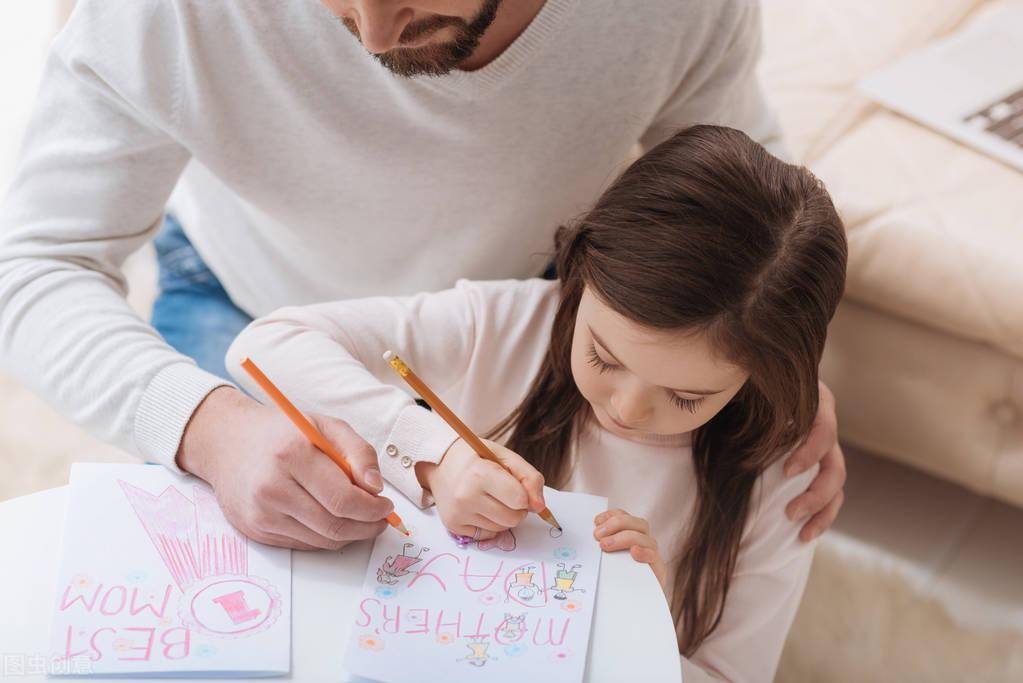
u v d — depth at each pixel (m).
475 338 1.11
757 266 0.89
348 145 1.11
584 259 0.95
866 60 1.74
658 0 1.09
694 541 1.09
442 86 1.05
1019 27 1.83
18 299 1.04
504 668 0.77
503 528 0.87
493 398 1.14
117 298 1.06
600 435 1.10
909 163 1.57
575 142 1.16
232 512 0.85
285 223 1.20
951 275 1.47
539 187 1.19
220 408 0.91
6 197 1.12
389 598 0.81
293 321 1.06
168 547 0.83
